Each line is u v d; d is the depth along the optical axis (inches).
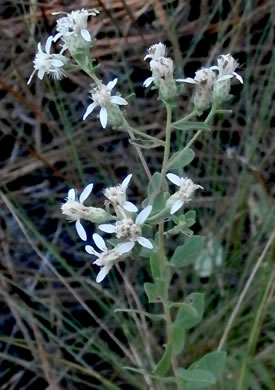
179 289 13.6
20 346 12.9
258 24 15.3
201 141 13.9
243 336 12.1
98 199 14.5
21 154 15.6
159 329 13.2
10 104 15.8
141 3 16.0
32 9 15.2
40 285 14.4
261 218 13.3
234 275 13.3
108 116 7.7
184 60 14.2
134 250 7.3
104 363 13.4
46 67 8.0
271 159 14.3
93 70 7.9
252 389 11.1
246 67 14.1
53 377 12.6
